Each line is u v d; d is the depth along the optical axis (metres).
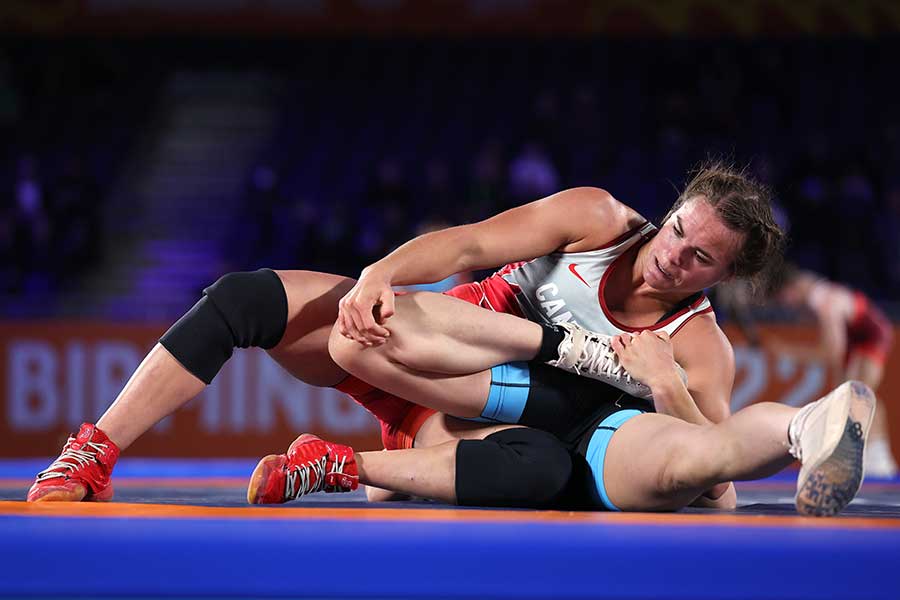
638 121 31.36
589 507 6.07
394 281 5.94
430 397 6.12
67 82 33.03
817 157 26.86
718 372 6.43
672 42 34.03
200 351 6.12
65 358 19.67
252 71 34.84
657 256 6.16
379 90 33.88
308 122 33.00
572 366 6.08
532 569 3.71
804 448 4.58
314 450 5.74
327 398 19.52
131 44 34.41
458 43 34.84
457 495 5.81
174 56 34.72
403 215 25.38
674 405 5.95
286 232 26.70
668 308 6.52
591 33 34.03
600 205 6.49
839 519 4.75
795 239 24.95
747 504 7.11
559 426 6.30
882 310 20.84
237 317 6.21
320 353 6.54
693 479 5.25
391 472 5.87
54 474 5.76
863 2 33.28
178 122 32.75
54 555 3.70
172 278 26.97
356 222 25.58
